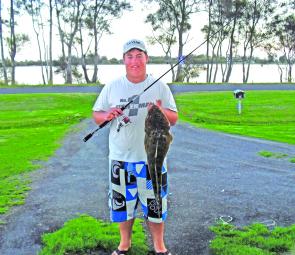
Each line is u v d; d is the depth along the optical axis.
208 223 5.81
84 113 19.28
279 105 21.02
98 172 8.73
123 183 4.45
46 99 23.95
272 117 17.64
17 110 20.81
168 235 5.43
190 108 20.50
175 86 34.03
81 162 9.62
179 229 5.62
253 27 52.03
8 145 11.71
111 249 5.02
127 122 4.28
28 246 5.23
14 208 6.51
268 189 7.43
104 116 4.40
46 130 14.64
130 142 4.34
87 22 48.66
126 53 4.21
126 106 4.23
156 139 3.99
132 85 4.27
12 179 8.12
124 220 4.57
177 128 14.81
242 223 5.82
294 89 31.31
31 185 7.72
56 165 9.31
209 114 18.50
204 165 9.31
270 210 6.34
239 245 5.01
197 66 50.47
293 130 14.32
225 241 5.15
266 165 9.30
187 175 8.43
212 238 5.32
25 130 14.74
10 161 9.55
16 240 5.39
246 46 53.50
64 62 54.09
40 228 5.75
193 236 5.39
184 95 26.34
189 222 5.86
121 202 4.51
